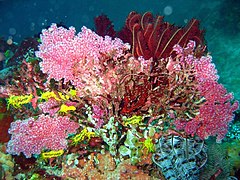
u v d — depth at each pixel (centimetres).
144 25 61
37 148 45
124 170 45
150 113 48
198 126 48
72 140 48
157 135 47
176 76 46
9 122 58
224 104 47
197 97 48
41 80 49
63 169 47
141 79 45
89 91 45
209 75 47
